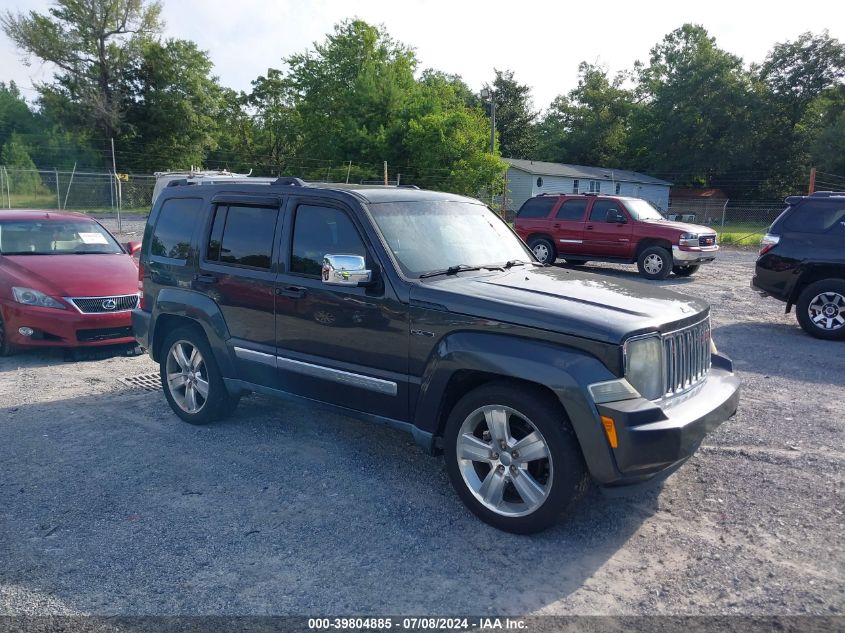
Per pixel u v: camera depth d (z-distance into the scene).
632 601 3.23
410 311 4.18
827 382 7.01
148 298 5.98
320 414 6.02
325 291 4.59
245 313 5.14
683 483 4.54
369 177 39.16
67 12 53.00
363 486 4.51
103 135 55.53
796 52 57.62
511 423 3.90
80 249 9.10
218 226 5.41
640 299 4.18
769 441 5.27
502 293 4.08
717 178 62.03
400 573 3.47
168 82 56.62
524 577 3.44
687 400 3.97
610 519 4.05
